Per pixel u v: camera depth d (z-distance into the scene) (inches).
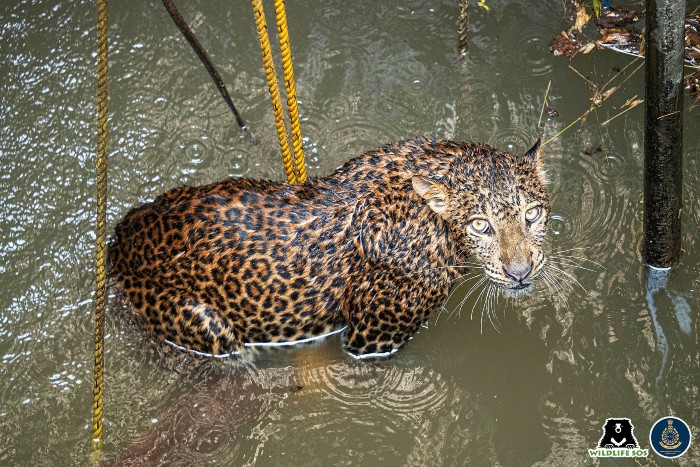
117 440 192.9
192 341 193.0
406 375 206.8
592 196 234.1
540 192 190.1
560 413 200.2
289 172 203.6
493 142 246.5
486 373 207.5
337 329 204.4
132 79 261.9
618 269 221.0
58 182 240.1
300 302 190.9
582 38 266.4
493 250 187.0
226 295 188.9
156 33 271.1
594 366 207.2
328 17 275.4
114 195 237.5
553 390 204.2
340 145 247.6
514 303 217.9
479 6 274.8
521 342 211.9
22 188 239.3
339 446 195.3
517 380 206.4
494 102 255.4
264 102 256.8
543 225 192.5
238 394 200.5
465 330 214.2
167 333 193.6
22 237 228.8
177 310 190.2
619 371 205.9
